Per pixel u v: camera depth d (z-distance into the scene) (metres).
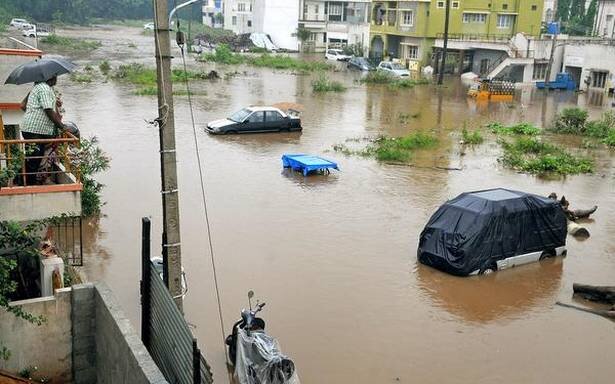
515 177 22.95
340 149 25.73
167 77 8.17
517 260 14.73
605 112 36.59
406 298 12.93
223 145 25.55
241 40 71.94
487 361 10.78
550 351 11.20
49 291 9.20
